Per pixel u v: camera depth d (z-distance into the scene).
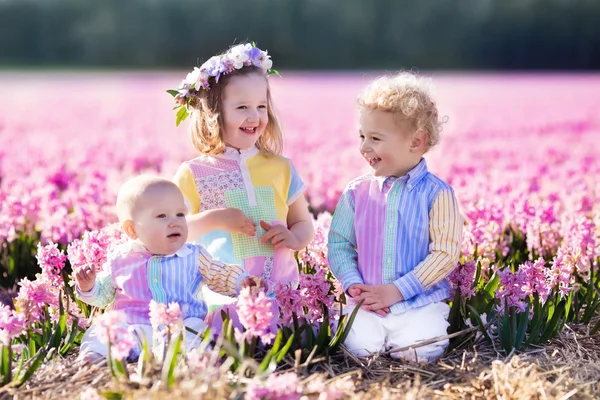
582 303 5.30
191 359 3.79
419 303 4.63
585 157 12.70
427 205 4.73
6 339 4.05
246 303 3.94
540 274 4.81
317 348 4.43
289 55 75.44
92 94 34.88
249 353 4.07
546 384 3.92
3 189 8.24
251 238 5.02
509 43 72.19
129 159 13.43
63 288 5.04
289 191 5.27
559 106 27.69
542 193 9.08
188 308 4.60
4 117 23.53
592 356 4.63
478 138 17.89
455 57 73.44
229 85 4.96
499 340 4.62
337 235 4.95
